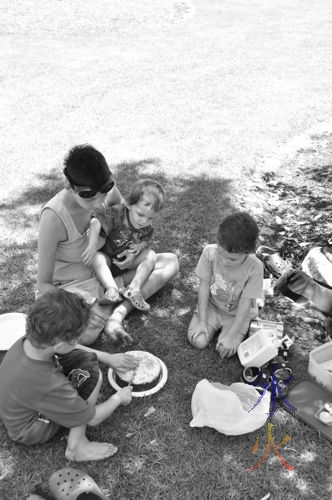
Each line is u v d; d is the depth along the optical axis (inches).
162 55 361.4
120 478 91.6
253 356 110.6
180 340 124.0
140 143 226.5
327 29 436.5
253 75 319.0
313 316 132.9
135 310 132.3
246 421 98.0
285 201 189.2
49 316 84.2
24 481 90.8
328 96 285.3
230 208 179.5
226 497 89.0
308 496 89.5
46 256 112.3
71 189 103.6
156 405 106.1
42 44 382.0
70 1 555.5
